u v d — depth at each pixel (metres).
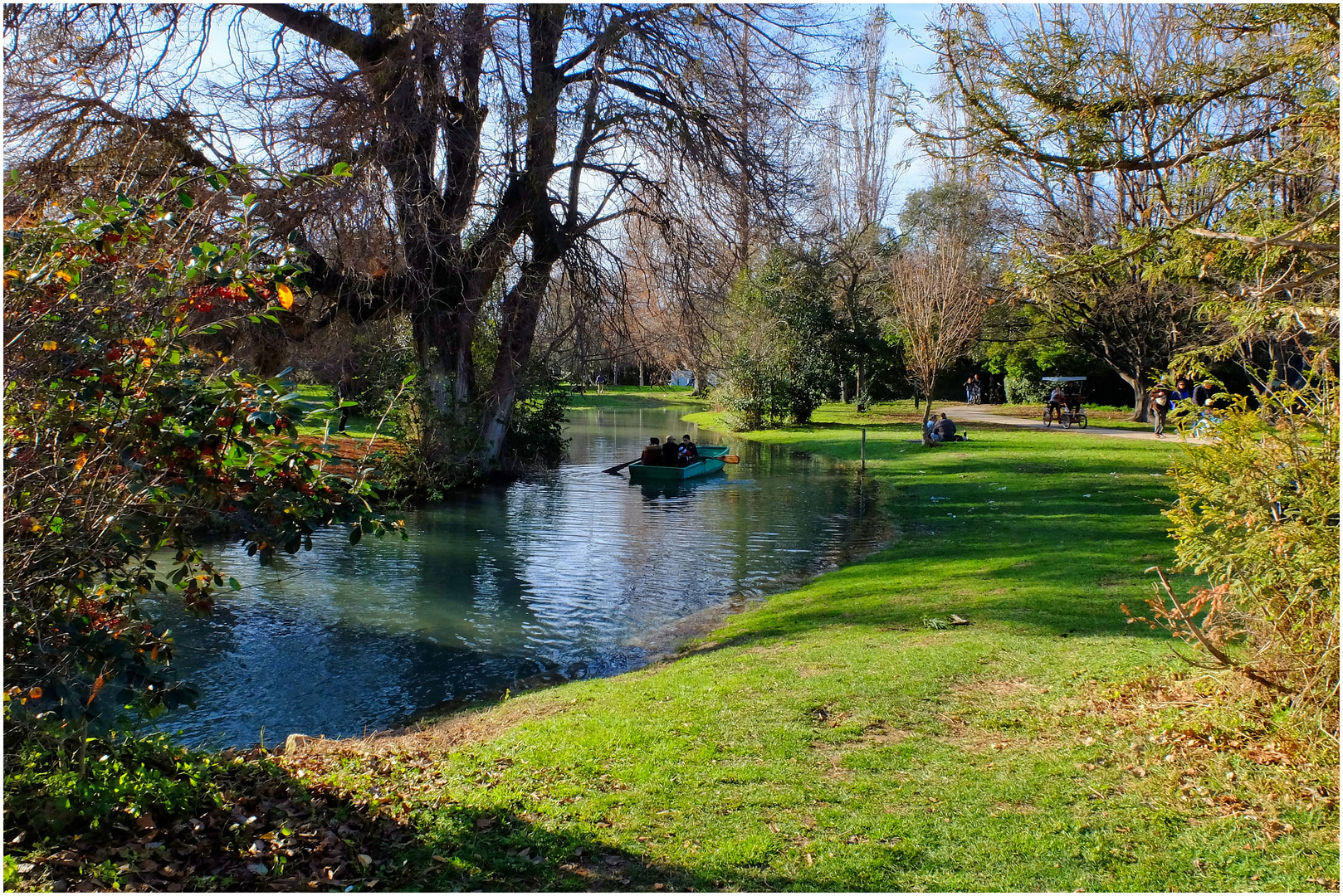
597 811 4.96
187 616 10.50
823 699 6.69
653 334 20.28
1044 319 34.91
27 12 11.71
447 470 20.44
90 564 4.46
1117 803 4.75
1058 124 6.86
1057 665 7.07
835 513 17.98
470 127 16.38
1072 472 20.69
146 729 7.36
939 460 25.08
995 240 28.56
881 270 45.16
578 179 19.31
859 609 9.89
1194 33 6.79
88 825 4.27
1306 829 4.33
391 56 14.91
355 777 5.54
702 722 6.37
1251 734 5.30
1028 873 4.14
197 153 12.84
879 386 51.72
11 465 4.16
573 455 31.00
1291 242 5.13
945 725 6.05
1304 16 5.98
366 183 13.96
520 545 14.95
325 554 14.15
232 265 4.65
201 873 4.02
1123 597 9.16
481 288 19.47
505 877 4.20
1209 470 5.51
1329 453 4.99
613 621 10.52
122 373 4.20
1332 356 5.19
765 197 17.69
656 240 19.61
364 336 19.91
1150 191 7.27
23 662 4.17
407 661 9.12
